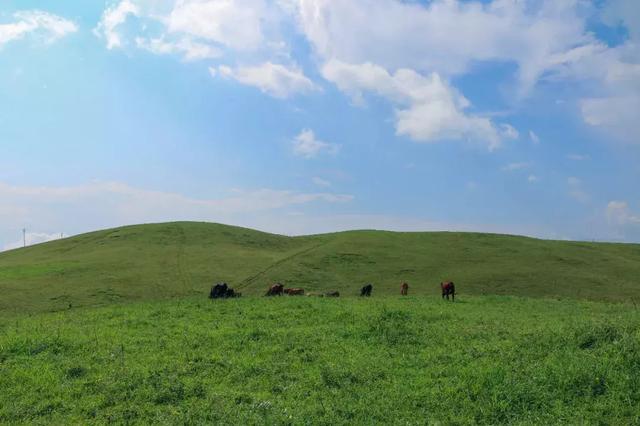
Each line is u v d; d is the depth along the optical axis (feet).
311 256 198.39
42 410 40.93
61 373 48.14
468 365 48.75
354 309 82.28
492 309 92.94
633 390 40.45
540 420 37.32
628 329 52.16
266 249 221.46
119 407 40.75
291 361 51.65
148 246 212.43
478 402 40.42
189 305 90.17
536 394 40.91
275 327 68.13
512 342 56.08
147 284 155.84
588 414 37.93
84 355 54.13
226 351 55.26
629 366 43.91
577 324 62.08
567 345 51.83
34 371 48.65
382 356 53.21
